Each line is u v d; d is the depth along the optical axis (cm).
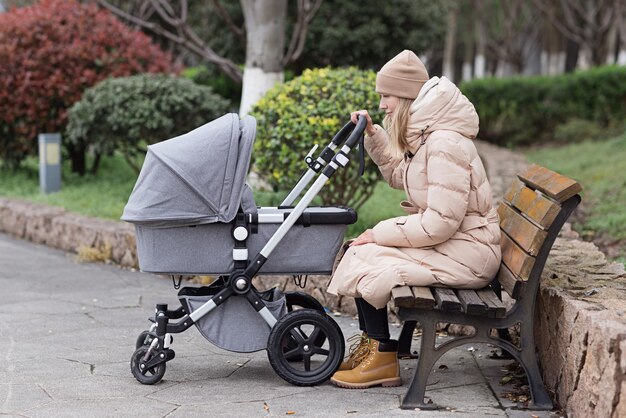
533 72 4341
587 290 449
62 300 701
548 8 2967
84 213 1006
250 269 473
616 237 860
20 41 1274
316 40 1816
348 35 1791
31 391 468
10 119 1273
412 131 456
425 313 434
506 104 2008
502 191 1040
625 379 347
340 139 505
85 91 1168
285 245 479
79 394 462
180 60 2266
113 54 1286
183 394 462
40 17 1280
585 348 392
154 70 1306
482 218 456
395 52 1852
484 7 3697
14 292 732
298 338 475
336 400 451
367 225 842
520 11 3556
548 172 469
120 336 589
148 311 664
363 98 775
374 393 463
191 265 476
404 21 1850
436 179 440
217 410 435
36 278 790
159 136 1138
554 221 428
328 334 476
